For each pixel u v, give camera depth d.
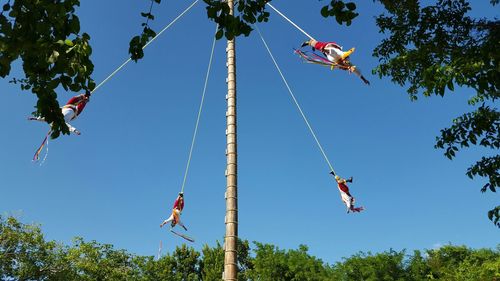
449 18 6.25
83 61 4.45
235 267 9.32
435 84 5.68
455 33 6.23
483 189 6.68
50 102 4.54
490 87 5.25
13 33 4.13
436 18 6.34
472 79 5.32
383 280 25.25
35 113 4.62
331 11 4.49
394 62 7.48
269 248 28.25
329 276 26.09
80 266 27.59
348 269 26.20
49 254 26.33
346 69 9.93
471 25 5.99
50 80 4.43
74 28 4.38
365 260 26.23
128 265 33.62
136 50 4.92
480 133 6.67
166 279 36.16
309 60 10.52
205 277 37.75
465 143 6.81
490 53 5.16
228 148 10.44
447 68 5.54
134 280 32.62
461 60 5.45
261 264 27.30
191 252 42.50
